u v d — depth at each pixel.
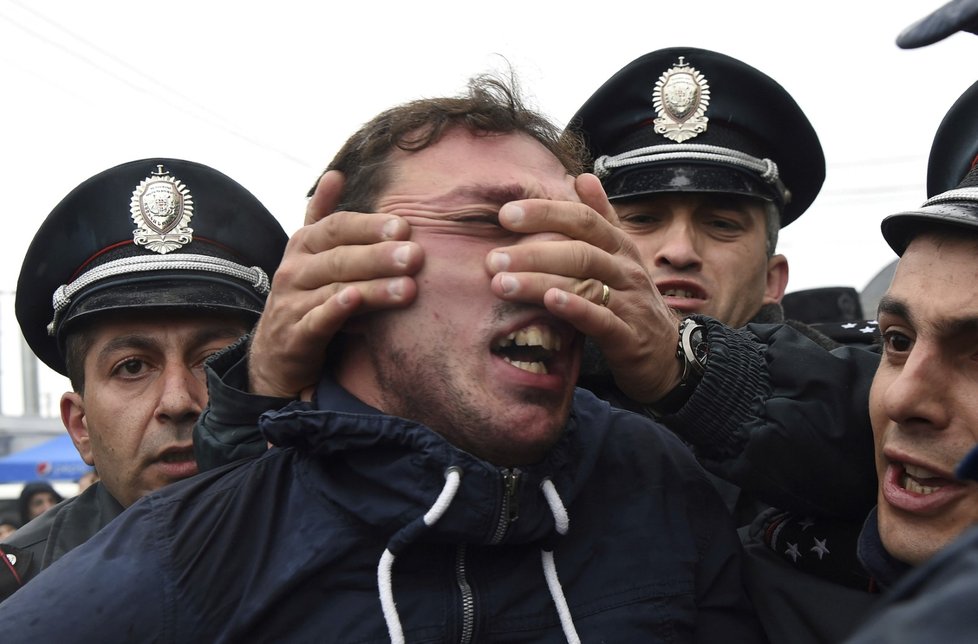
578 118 2.25
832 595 1.39
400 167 1.31
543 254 1.22
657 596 1.32
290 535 1.24
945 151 1.54
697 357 1.47
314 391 1.36
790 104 2.21
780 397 1.44
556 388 1.26
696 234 2.11
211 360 1.46
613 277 1.31
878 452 1.29
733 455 1.46
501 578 1.25
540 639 1.25
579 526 1.35
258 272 1.97
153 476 1.81
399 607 1.20
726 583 1.44
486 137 1.32
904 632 0.52
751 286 2.16
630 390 1.46
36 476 9.77
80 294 1.89
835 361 1.46
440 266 1.24
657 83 2.19
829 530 1.44
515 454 1.24
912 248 1.21
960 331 1.14
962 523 1.17
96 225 1.93
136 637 1.16
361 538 1.22
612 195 2.14
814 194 2.40
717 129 2.17
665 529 1.39
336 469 1.26
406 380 1.26
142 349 1.83
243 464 1.34
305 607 1.21
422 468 1.19
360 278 1.24
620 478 1.42
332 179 1.32
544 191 1.29
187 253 1.91
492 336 1.24
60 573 1.20
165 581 1.19
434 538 1.20
